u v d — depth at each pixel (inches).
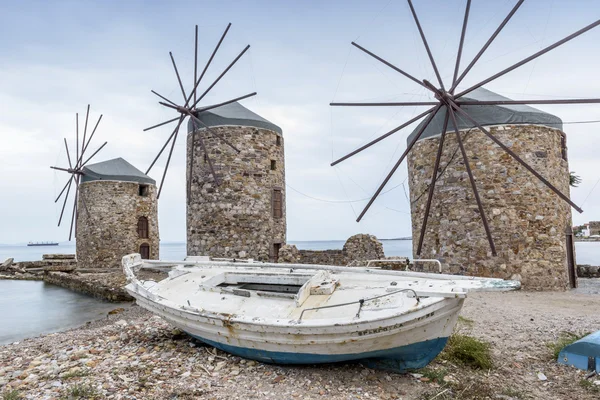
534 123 518.3
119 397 203.8
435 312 208.2
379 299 226.2
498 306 409.1
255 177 701.3
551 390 215.3
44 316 513.7
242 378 230.4
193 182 714.8
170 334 328.5
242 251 676.1
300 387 217.8
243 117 712.4
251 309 254.2
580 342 242.5
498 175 511.8
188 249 714.8
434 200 550.0
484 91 584.7
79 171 1035.3
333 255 700.0
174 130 684.7
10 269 1083.3
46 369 254.7
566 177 559.2
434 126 557.3
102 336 339.3
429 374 233.0
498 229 505.7
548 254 508.1
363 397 205.3
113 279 717.9
